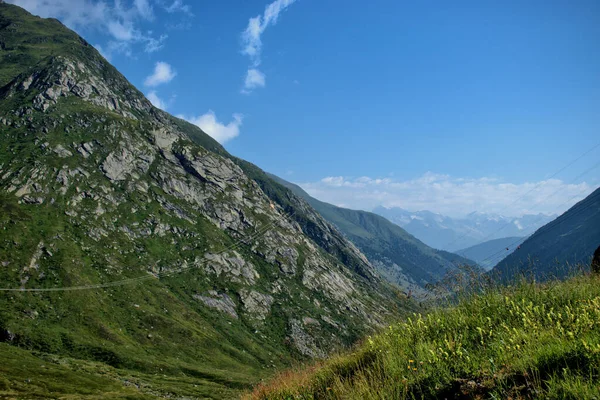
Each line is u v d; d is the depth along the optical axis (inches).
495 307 297.1
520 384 183.0
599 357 173.2
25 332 5689.0
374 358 285.1
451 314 312.2
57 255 7628.0
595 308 235.8
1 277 6628.9
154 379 5329.7
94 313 6811.0
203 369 6309.1
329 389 265.7
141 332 6919.3
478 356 222.7
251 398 340.5
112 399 3988.7
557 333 216.8
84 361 5423.2
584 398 150.2
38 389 3863.2
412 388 216.2
